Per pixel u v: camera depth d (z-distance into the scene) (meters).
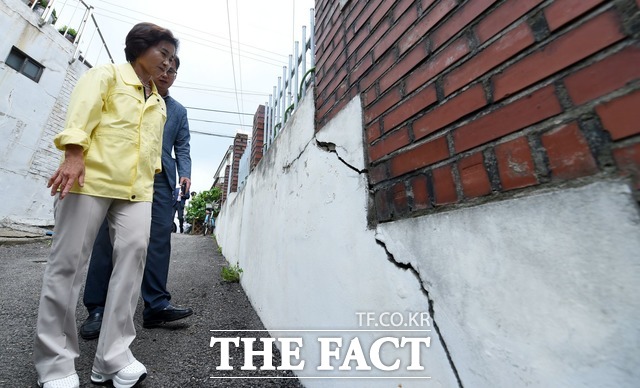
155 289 1.77
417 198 0.87
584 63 0.53
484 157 0.69
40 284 2.42
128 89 1.29
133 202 1.26
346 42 1.43
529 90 0.61
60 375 1.03
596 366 0.45
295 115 1.96
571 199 0.51
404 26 1.02
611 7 0.50
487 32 0.72
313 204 1.49
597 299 0.46
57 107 7.21
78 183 1.06
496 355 0.59
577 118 0.53
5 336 1.49
